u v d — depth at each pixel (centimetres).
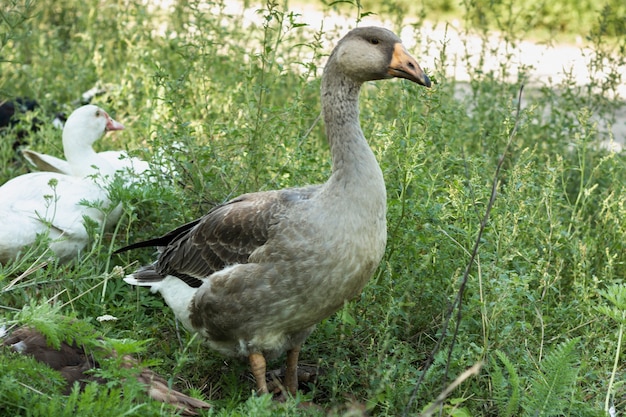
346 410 582
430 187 671
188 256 612
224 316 589
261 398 497
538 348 630
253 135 755
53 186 693
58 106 1041
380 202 566
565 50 1622
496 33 1658
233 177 757
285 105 784
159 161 743
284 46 1219
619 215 773
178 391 584
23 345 558
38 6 1350
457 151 862
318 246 555
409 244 666
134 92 1033
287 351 620
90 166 805
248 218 580
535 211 718
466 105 1041
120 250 666
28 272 624
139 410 484
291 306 573
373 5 1678
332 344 642
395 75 575
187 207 733
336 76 576
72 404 471
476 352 592
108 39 1296
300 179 729
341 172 560
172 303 629
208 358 651
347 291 572
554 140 966
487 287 613
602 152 945
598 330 634
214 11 1600
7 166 956
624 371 627
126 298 686
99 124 813
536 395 541
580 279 697
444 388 521
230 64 1024
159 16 1275
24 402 481
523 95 1225
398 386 565
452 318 607
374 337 634
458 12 1731
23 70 1134
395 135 693
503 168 841
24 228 717
